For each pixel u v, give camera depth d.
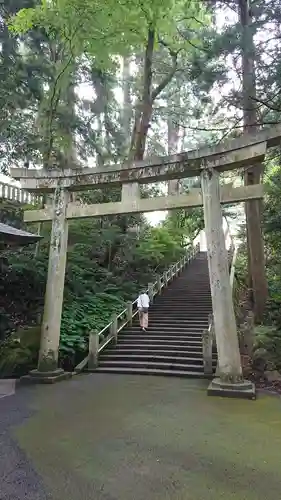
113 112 19.58
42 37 13.94
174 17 14.30
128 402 6.79
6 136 14.95
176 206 8.41
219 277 7.76
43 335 9.07
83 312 12.65
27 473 3.87
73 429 5.30
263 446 4.62
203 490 3.49
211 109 14.25
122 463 4.12
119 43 13.99
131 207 8.79
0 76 13.61
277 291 13.61
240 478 3.74
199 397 7.12
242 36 10.02
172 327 12.52
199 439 4.88
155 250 18.56
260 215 12.76
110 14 12.38
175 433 5.12
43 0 11.52
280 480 3.70
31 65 13.89
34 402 6.82
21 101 14.54
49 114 14.25
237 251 19.52
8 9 13.48
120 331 12.34
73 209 9.40
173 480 3.70
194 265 22.58
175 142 26.27
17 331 10.55
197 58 11.32
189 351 10.49
